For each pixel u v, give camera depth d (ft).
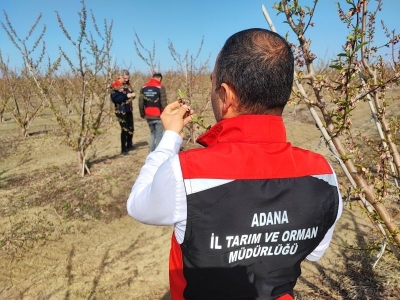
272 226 3.09
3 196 17.01
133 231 14.37
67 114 36.65
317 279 10.46
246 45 3.16
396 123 6.66
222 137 3.28
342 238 12.66
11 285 11.00
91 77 18.52
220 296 3.11
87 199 16.34
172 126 3.83
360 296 9.45
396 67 5.88
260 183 3.09
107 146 26.78
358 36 4.08
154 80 21.93
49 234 13.82
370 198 5.25
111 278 11.31
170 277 3.46
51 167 21.49
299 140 28.63
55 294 10.57
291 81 3.26
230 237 2.99
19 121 30.42
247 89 3.14
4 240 13.20
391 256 9.77
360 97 4.59
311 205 3.24
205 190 2.94
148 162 3.58
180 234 3.08
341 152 4.91
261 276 3.17
